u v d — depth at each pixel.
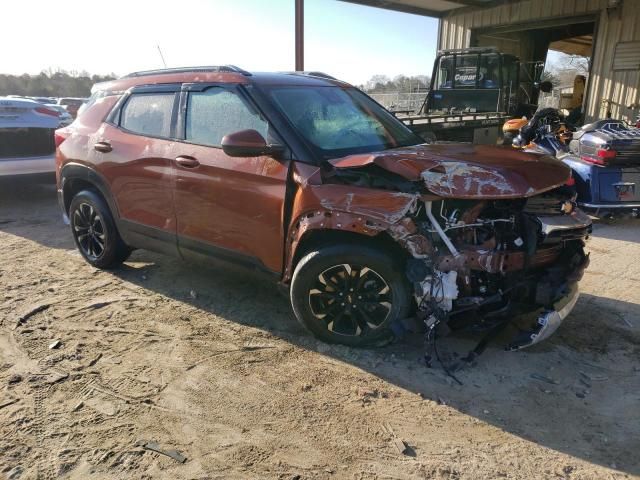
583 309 4.43
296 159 3.62
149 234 4.59
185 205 4.21
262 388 3.26
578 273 3.57
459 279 3.32
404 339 3.86
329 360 3.59
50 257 5.69
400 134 4.50
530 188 3.23
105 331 3.98
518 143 8.37
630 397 3.21
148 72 4.87
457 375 3.42
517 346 3.50
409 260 3.32
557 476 2.57
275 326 4.08
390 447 2.76
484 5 16.73
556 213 3.46
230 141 3.51
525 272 3.39
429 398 3.18
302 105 4.05
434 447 2.76
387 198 3.26
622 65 14.12
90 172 4.91
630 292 4.80
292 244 3.64
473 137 11.45
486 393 3.24
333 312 3.69
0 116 7.32
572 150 7.33
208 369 3.46
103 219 4.99
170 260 5.57
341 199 3.37
